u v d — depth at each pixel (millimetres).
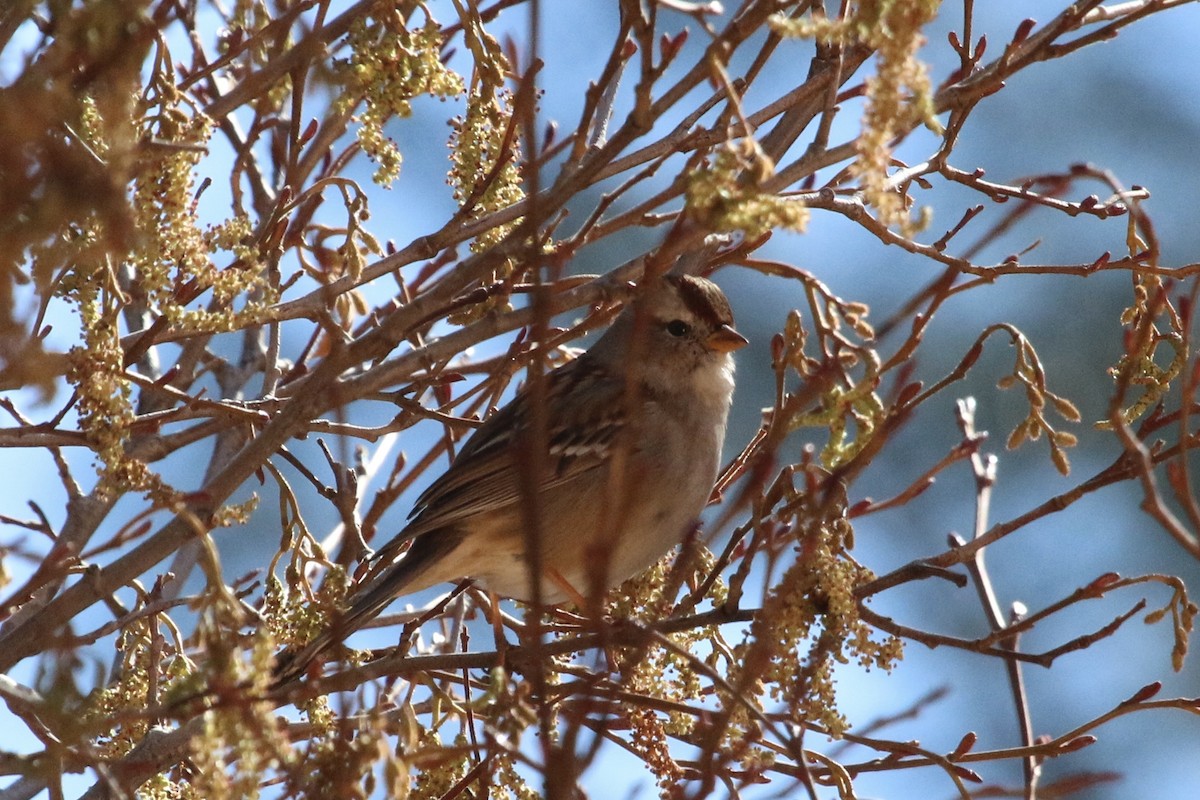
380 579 8867
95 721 5527
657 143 8375
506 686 6102
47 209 4723
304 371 10070
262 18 7328
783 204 5426
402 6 7316
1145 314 7262
